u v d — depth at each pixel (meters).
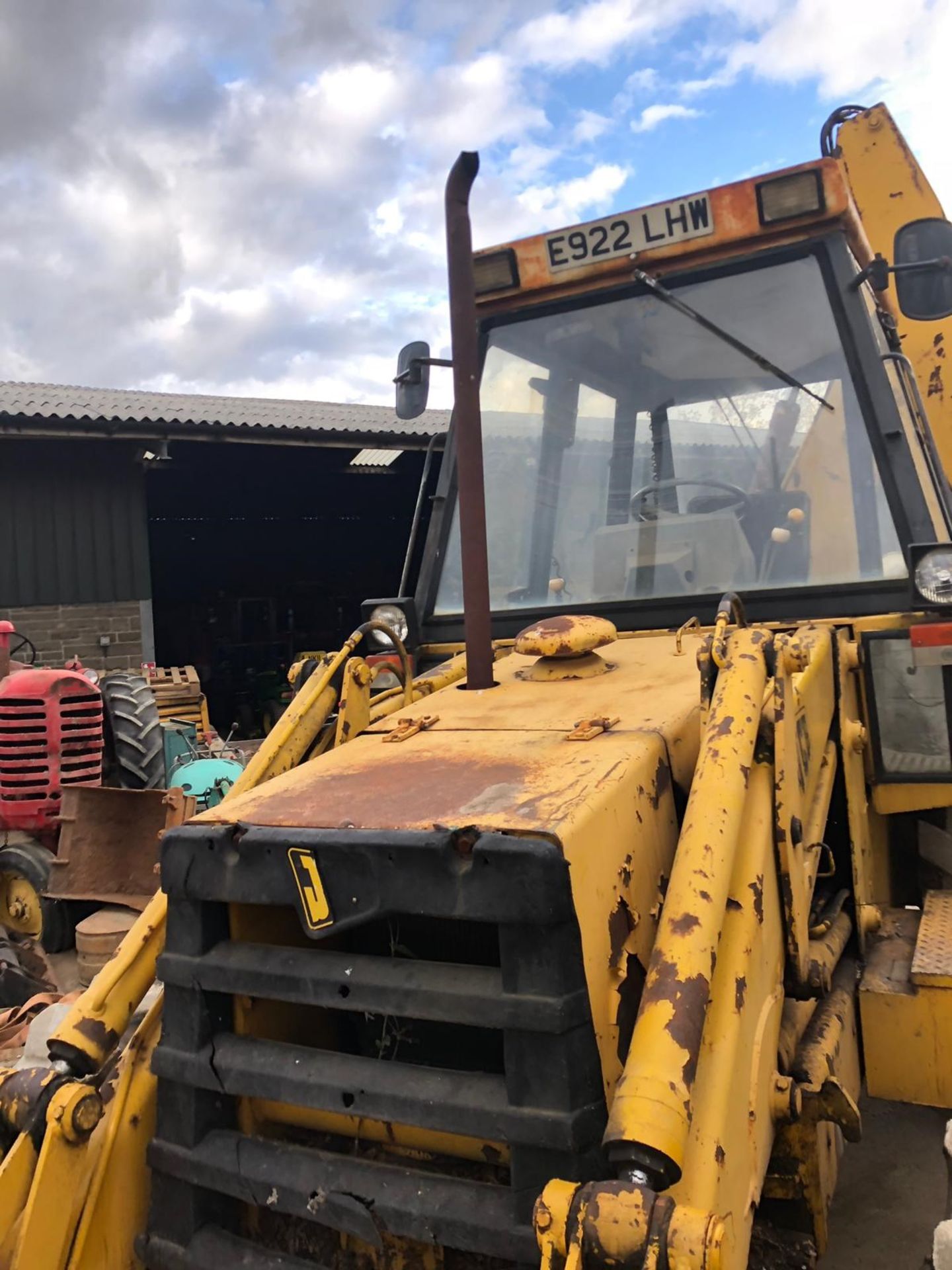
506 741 2.11
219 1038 1.84
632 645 2.81
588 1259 1.33
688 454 3.26
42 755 5.18
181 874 1.85
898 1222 2.33
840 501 3.01
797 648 2.17
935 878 3.10
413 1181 1.67
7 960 4.74
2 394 13.88
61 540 12.52
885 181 5.20
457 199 2.53
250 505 17.91
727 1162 1.57
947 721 2.77
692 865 1.73
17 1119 1.87
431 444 3.66
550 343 3.54
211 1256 1.79
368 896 1.66
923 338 4.79
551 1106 1.53
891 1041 2.42
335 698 2.67
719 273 3.30
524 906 1.54
